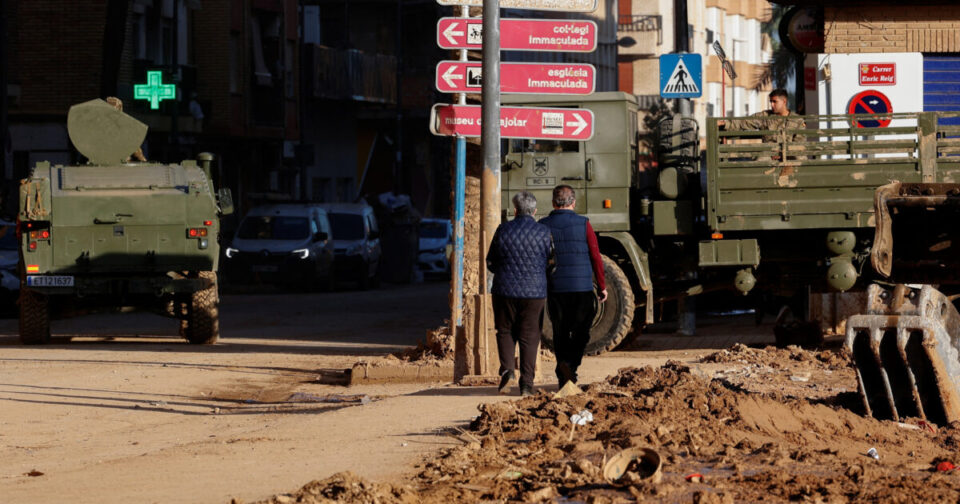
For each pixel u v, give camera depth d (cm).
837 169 2567
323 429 1540
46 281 3192
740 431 1348
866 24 2953
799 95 3200
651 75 10012
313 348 3066
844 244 2589
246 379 2416
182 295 3262
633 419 1393
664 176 2689
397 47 9044
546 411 1471
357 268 6088
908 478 1112
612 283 2611
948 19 2944
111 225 3266
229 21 7056
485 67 2055
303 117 8138
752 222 2589
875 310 1479
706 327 3350
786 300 2794
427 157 9825
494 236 1844
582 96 2731
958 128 2570
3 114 5106
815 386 1895
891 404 1490
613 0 9962
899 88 2948
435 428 1490
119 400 2117
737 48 11594
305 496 1055
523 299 1809
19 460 1519
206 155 3434
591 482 1104
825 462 1191
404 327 3788
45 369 2541
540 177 2748
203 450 1423
